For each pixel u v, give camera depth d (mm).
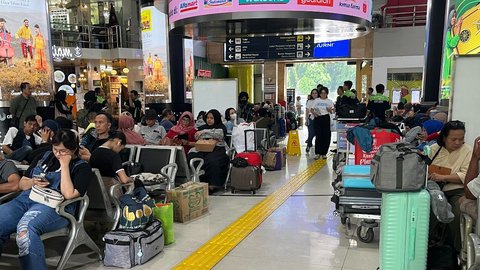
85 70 16250
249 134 6227
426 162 2492
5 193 3268
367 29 7621
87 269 3049
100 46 15227
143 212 3203
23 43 7750
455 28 7129
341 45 12609
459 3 6984
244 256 3262
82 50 14367
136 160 4762
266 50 10000
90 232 3939
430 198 2486
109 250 3068
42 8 8062
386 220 2496
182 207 4113
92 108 7488
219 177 5383
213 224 4102
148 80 11750
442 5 8430
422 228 2467
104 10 18297
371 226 3490
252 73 17109
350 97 8109
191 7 6645
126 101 13047
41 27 8062
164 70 11633
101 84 16188
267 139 7441
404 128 6328
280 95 15195
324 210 4543
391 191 2447
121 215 3227
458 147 3180
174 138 5883
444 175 3121
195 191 4301
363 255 3258
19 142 5051
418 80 11562
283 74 15109
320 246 3463
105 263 3102
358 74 13484
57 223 2861
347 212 3449
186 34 8406
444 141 3236
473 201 2697
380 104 8133
